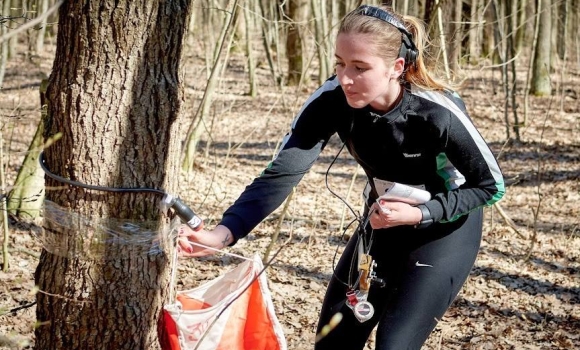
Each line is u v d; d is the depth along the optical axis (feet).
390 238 9.76
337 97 9.25
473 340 16.93
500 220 29.81
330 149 45.14
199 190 30.09
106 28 8.50
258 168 37.42
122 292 8.93
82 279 8.84
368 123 9.20
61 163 8.75
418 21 9.13
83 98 8.59
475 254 9.80
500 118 57.36
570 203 33.50
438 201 9.10
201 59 58.75
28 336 13.48
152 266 9.04
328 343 9.92
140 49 8.64
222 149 41.86
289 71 66.13
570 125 55.36
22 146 29.48
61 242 8.81
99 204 8.72
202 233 8.91
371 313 9.41
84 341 9.00
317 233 25.71
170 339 9.21
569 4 73.67
